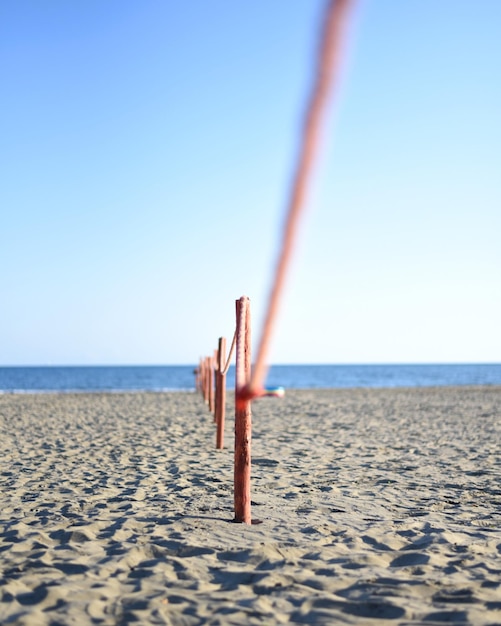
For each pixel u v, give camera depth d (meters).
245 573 3.62
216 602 3.17
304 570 3.71
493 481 7.06
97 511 5.33
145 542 4.32
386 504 5.73
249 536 4.48
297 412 18.55
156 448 9.84
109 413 17.64
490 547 4.27
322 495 6.10
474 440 11.39
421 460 8.78
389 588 3.37
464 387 41.84
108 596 3.26
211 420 15.06
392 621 2.93
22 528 4.71
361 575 3.62
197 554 4.06
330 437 11.78
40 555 3.99
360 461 8.64
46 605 3.12
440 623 2.90
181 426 13.55
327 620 2.94
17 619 2.88
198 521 4.91
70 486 6.65
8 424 14.29
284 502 5.73
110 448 9.87
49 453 9.34
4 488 6.55
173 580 3.54
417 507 5.62
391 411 19.08
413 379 74.31
